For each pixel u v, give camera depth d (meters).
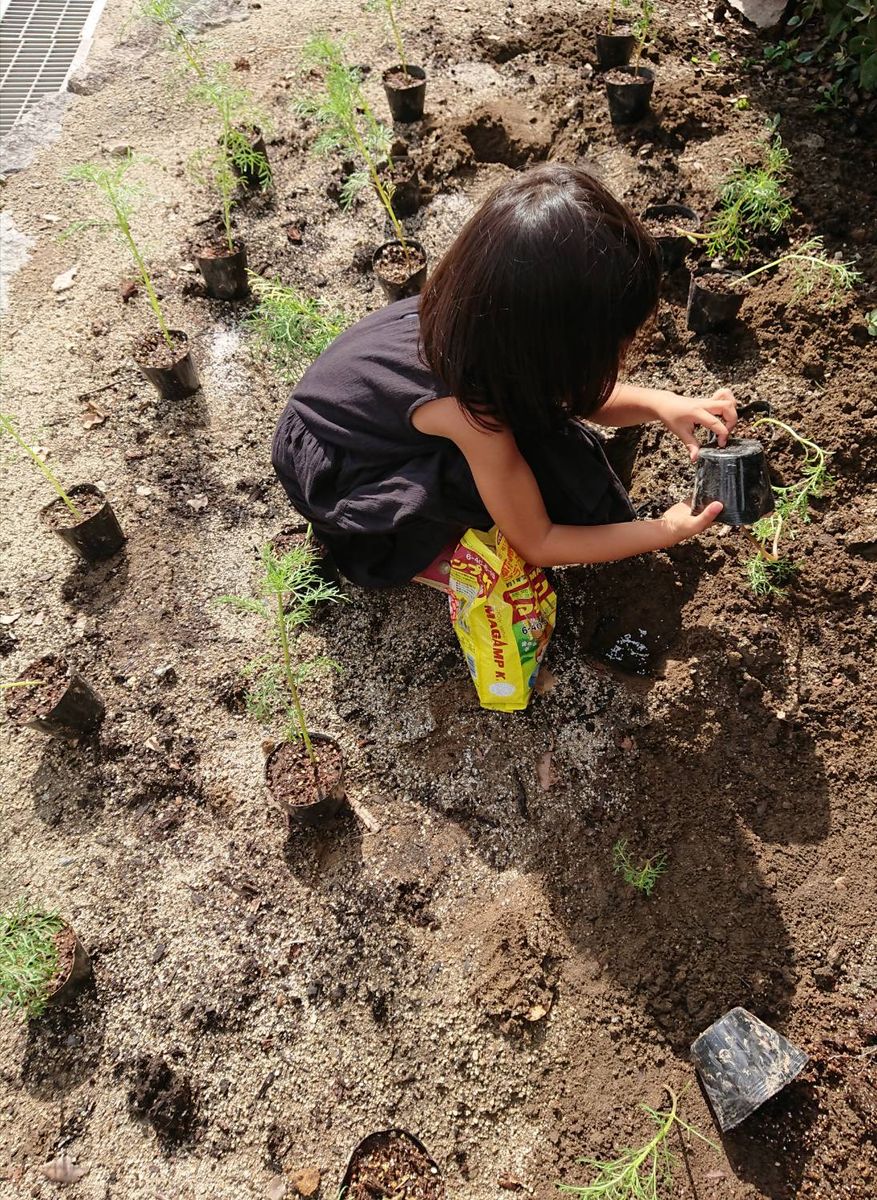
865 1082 1.75
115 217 3.39
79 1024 1.93
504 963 1.93
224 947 2.00
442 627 2.44
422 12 4.02
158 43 4.03
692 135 3.31
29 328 3.11
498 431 1.75
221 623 2.47
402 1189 1.68
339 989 1.93
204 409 2.89
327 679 2.37
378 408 1.97
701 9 3.87
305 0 4.19
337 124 3.44
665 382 2.74
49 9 4.22
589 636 2.39
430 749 2.25
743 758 2.12
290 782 2.07
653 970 1.91
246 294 3.14
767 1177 1.68
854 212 2.99
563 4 3.95
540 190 1.51
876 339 2.64
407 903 2.03
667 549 2.38
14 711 2.21
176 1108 1.83
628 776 2.15
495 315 1.52
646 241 1.58
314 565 2.34
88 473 2.77
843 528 2.39
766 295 2.79
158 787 2.22
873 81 3.11
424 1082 1.83
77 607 2.53
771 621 2.26
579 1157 1.74
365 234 3.25
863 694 2.18
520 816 2.13
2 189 3.54
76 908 2.07
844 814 2.04
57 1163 1.79
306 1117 1.81
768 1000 1.85
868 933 1.90
